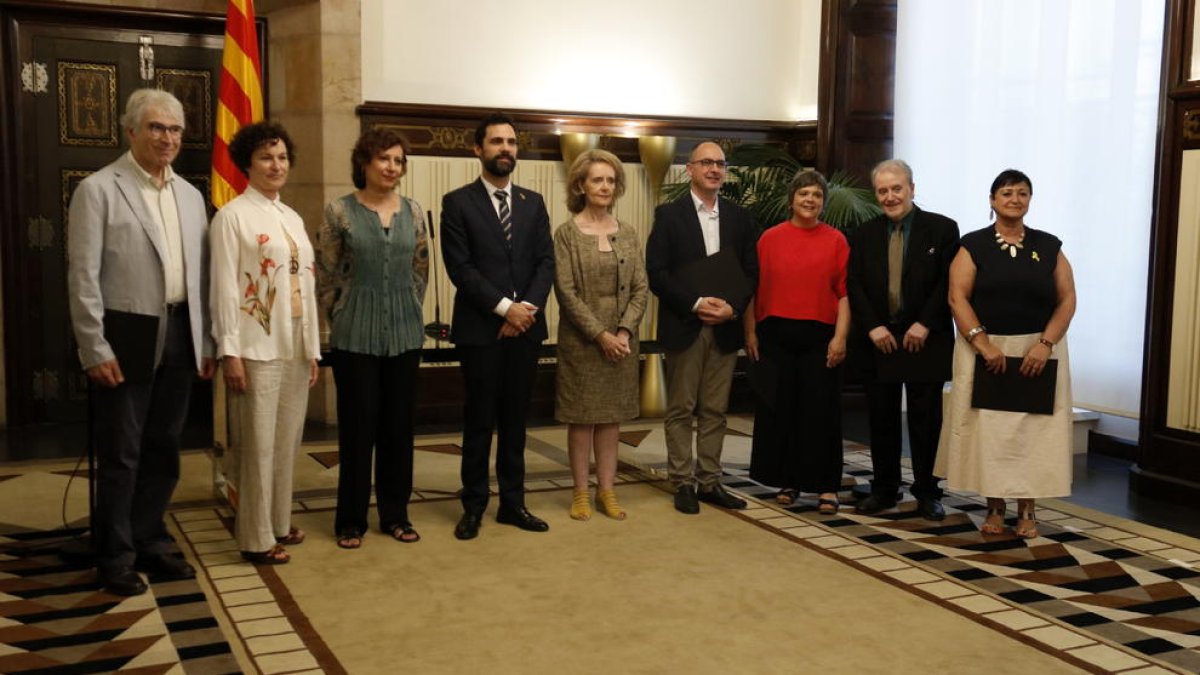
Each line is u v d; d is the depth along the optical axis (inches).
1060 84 241.4
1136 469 205.8
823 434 185.6
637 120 282.5
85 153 254.5
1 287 247.9
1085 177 236.5
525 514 175.2
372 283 160.7
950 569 155.8
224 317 146.2
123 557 142.9
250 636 128.5
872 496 188.2
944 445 178.9
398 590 144.9
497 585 147.2
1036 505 193.0
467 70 268.8
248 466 152.0
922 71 276.4
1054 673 120.3
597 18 281.0
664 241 184.5
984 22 258.8
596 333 171.3
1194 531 178.4
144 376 139.2
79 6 247.4
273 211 151.3
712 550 163.9
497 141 167.9
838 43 279.4
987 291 170.2
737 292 180.4
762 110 300.7
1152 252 203.0
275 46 259.3
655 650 125.4
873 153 284.2
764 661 122.6
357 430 162.7
